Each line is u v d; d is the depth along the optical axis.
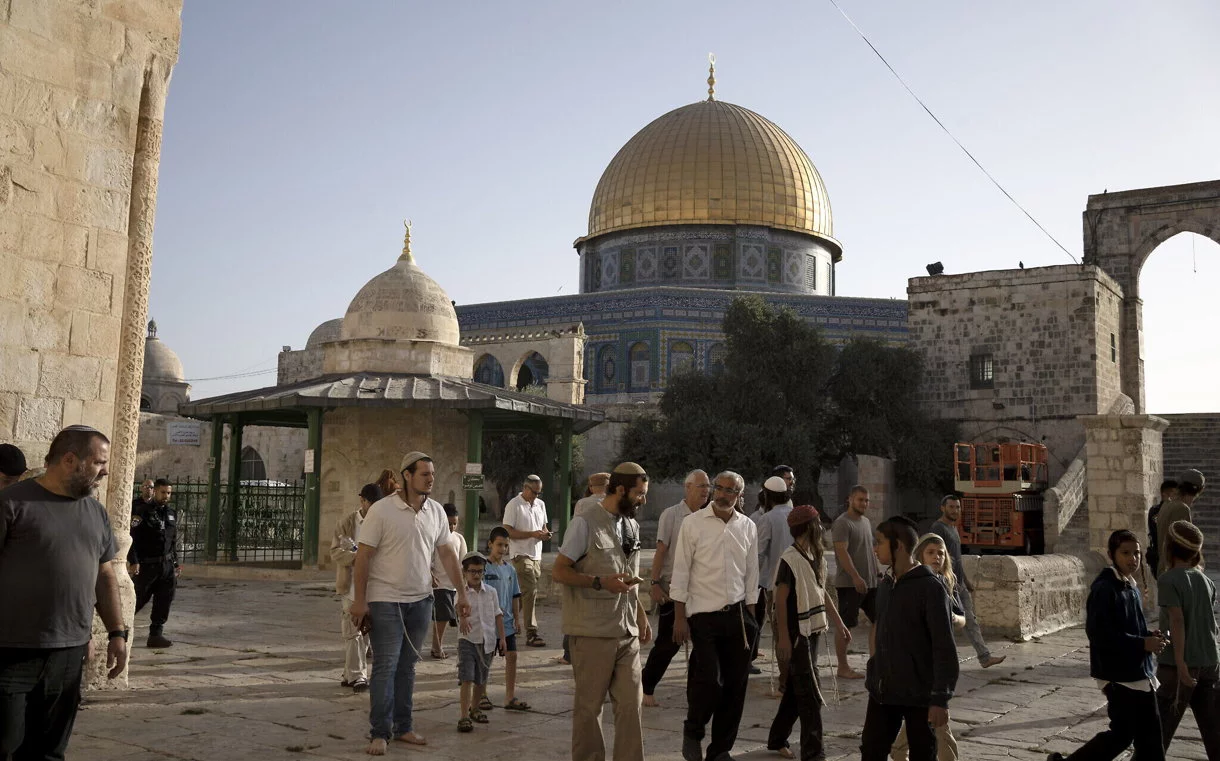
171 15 10.65
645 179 56.66
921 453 36.66
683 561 7.91
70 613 5.51
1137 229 42.78
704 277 55.28
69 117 9.56
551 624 16.16
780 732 8.18
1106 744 7.07
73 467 5.61
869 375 38.00
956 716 9.66
